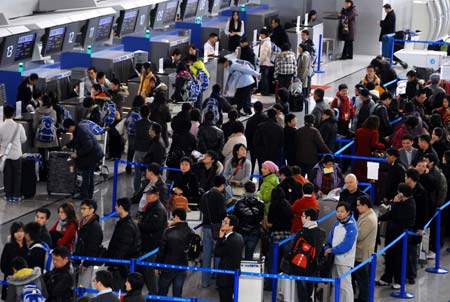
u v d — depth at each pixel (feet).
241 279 48.19
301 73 93.56
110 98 77.36
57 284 43.19
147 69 83.25
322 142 66.54
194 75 86.22
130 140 72.64
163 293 48.83
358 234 50.06
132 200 60.34
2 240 59.62
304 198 52.70
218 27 106.11
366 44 123.44
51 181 67.97
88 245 47.83
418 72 95.86
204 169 58.54
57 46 88.48
